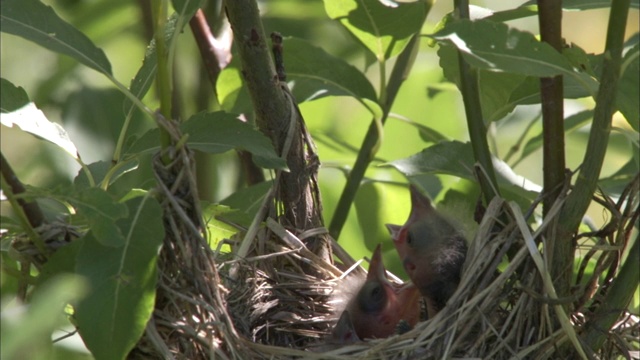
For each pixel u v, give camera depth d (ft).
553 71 14.20
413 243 19.21
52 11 14.15
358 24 20.48
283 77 18.39
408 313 19.92
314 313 19.51
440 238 18.98
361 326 19.52
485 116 18.78
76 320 13.58
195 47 28.63
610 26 13.74
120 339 12.69
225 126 14.92
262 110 17.95
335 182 25.48
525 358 15.67
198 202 14.46
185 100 28.60
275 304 18.84
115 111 24.09
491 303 15.80
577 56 15.74
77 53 13.89
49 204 15.75
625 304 15.33
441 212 19.84
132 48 30.04
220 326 14.84
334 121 28.40
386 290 19.79
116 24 27.89
